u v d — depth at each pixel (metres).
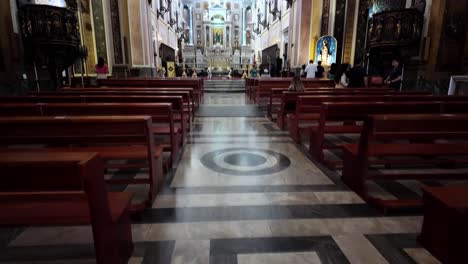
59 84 7.88
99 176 1.43
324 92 5.30
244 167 3.68
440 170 3.55
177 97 4.19
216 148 4.50
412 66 7.93
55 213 1.57
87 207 1.63
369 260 1.92
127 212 1.89
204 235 2.20
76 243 2.08
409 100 4.27
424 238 2.04
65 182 1.29
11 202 1.67
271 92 6.76
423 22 7.56
